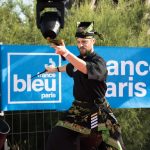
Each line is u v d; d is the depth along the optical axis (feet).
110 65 51.06
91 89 35.37
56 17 27.63
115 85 51.34
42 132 61.46
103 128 35.45
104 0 73.10
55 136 35.91
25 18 70.74
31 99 48.60
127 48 51.42
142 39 68.23
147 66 52.26
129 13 72.90
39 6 27.78
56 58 48.98
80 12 68.74
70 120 35.78
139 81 52.08
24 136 61.31
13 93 47.96
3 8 71.41
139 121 63.77
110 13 69.26
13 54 47.80
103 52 50.78
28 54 48.24
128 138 63.98
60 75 49.32
